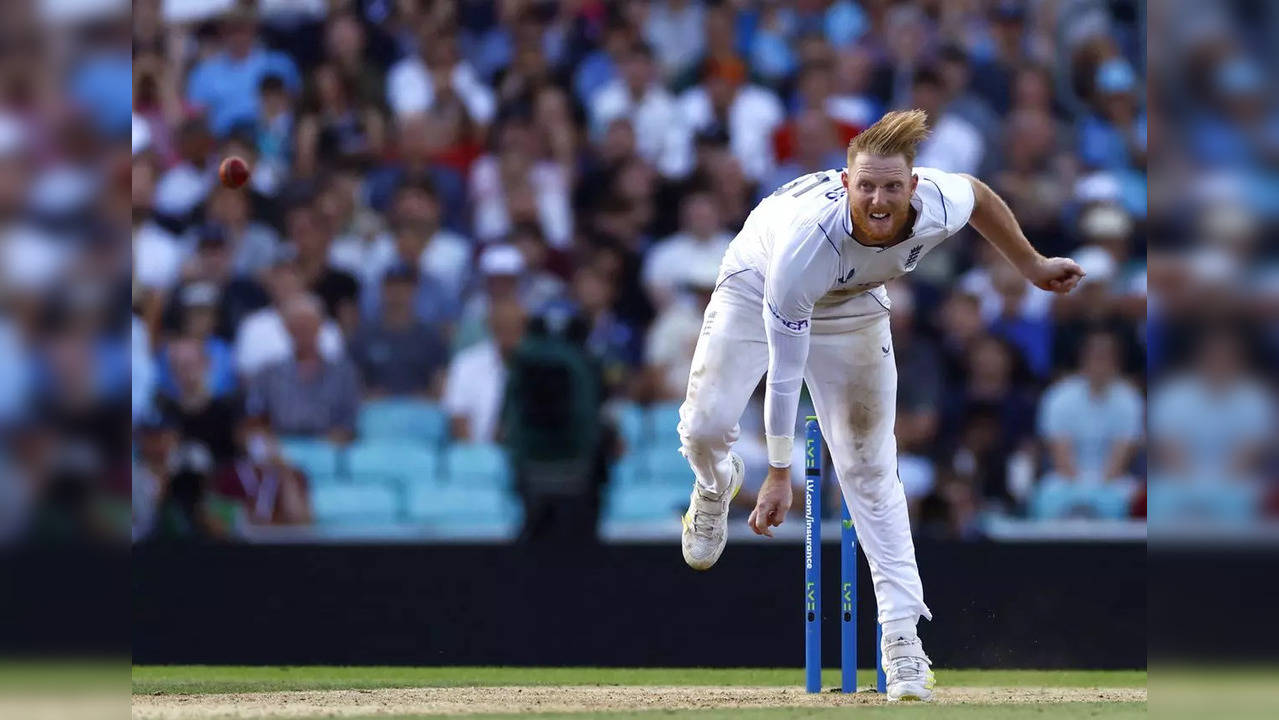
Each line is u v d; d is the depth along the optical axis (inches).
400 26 1414.9
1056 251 1310.3
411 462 1209.4
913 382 1205.7
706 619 1066.1
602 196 1348.4
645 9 1435.8
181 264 1280.8
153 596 1061.1
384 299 1259.8
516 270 1227.9
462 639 1067.9
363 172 1360.7
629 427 1224.8
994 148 1369.3
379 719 598.5
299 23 1409.9
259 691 797.9
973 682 968.3
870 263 605.0
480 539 1100.5
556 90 1386.6
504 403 1127.6
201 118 1357.0
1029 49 1416.1
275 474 1186.6
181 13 1392.7
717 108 1384.1
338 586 1067.3
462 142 1369.3
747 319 669.9
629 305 1289.4
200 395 1195.9
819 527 733.9
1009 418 1205.1
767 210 663.1
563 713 625.6
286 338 1240.2
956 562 1056.8
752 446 1182.9
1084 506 1183.6
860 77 1402.6
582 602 1072.2
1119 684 939.3
